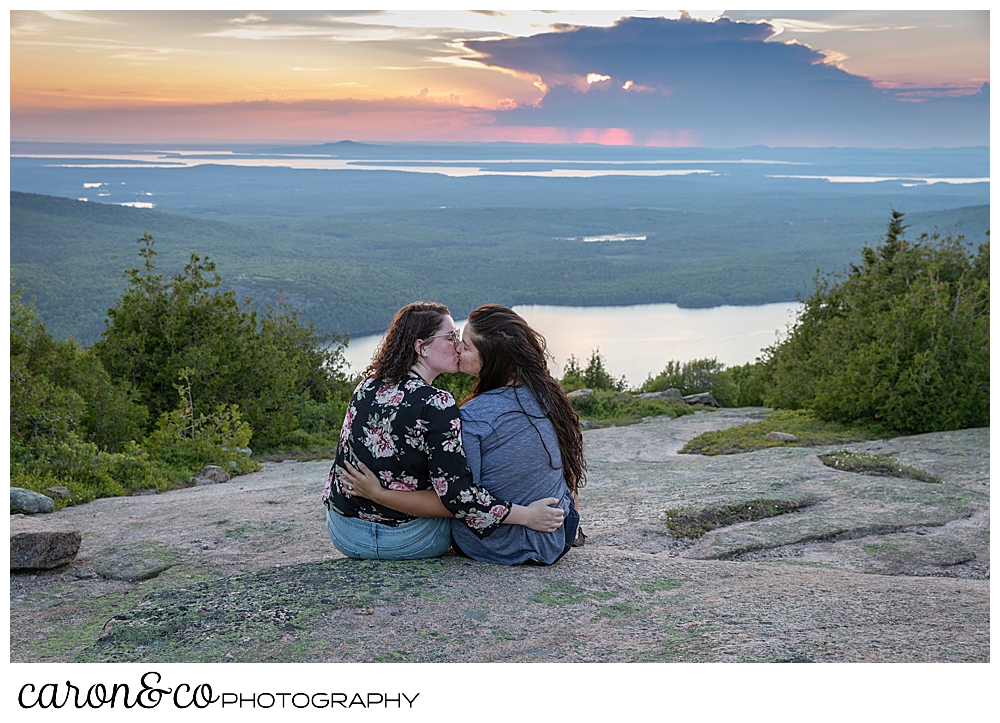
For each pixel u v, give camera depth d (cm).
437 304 315
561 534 336
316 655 246
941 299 1248
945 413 1145
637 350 13725
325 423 1593
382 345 310
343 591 290
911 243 1820
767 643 255
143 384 1348
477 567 319
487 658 244
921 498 543
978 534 462
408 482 306
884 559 420
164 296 1395
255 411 1372
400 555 327
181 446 984
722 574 343
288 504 609
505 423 315
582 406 2097
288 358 1888
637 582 320
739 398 2720
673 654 245
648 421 1894
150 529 526
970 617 283
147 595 309
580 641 258
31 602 370
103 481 779
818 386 1394
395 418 299
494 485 319
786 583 328
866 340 1534
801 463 732
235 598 291
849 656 240
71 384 1123
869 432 1201
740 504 518
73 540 429
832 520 487
